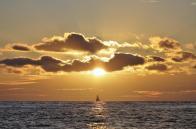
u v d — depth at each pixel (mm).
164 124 110375
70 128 100438
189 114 161000
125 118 135375
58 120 125125
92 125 108188
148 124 110438
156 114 162000
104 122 117938
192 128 99625
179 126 104438
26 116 145500
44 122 116938
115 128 100438
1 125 106750
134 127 102625
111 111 196250
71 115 154125
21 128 99688
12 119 128875
